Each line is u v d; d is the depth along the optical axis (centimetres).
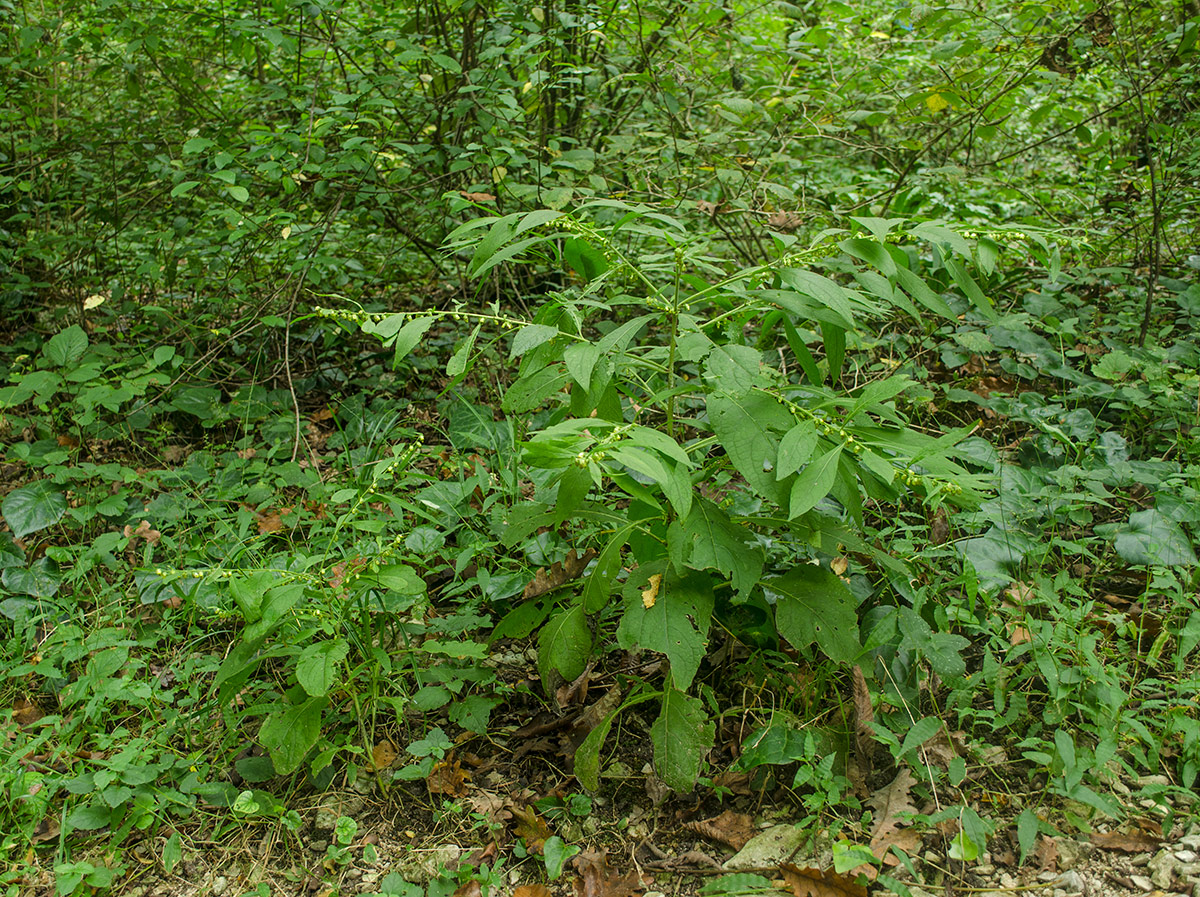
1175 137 439
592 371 200
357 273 490
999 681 224
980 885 196
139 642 255
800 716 233
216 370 444
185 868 211
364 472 286
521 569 287
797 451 177
